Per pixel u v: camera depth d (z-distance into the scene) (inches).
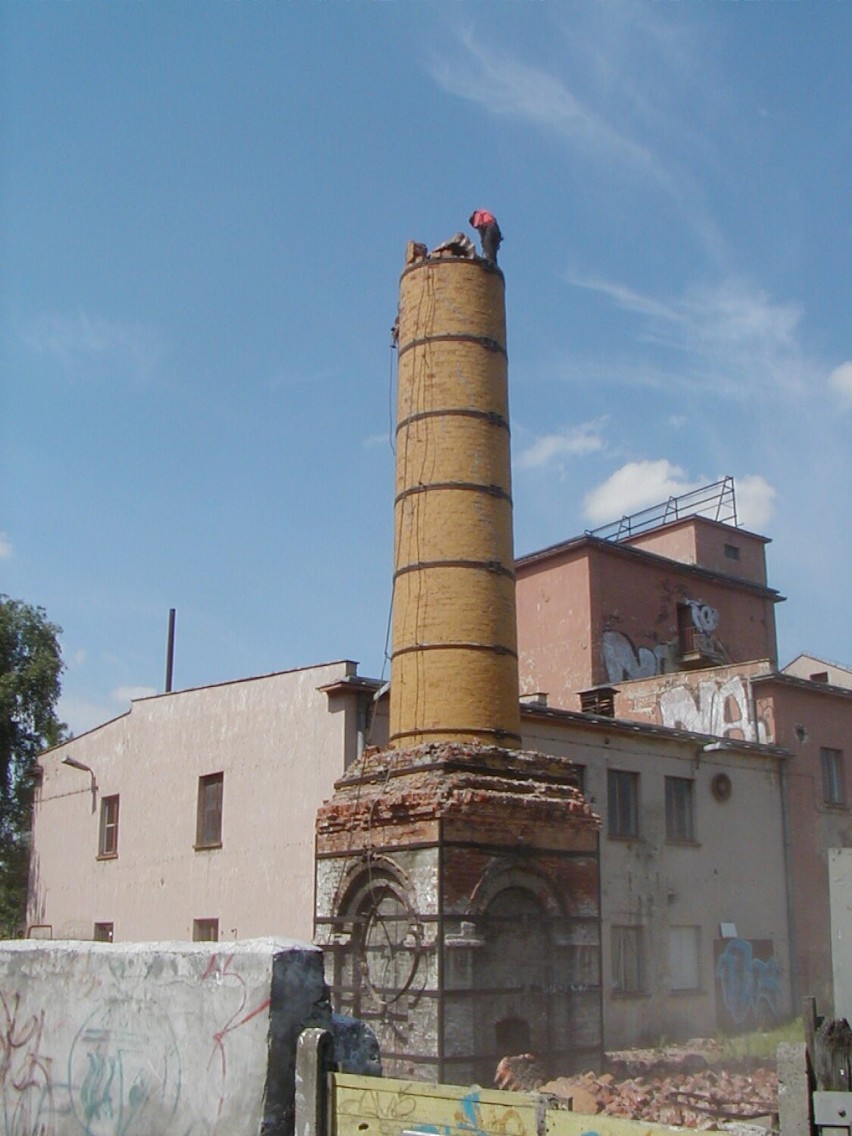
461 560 711.7
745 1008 1035.9
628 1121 246.8
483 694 697.0
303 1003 323.6
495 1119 267.3
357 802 684.7
